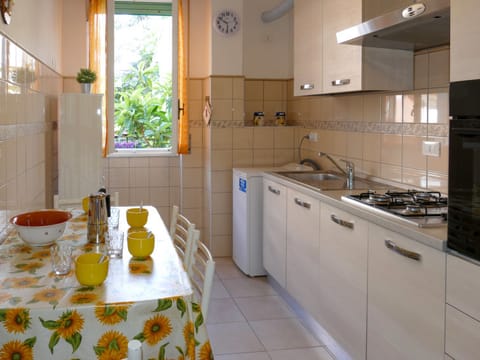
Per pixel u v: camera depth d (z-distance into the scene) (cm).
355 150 404
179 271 206
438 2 222
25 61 333
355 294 275
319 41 384
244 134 516
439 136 301
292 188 372
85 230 274
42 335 166
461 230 192
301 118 517
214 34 502
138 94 542
